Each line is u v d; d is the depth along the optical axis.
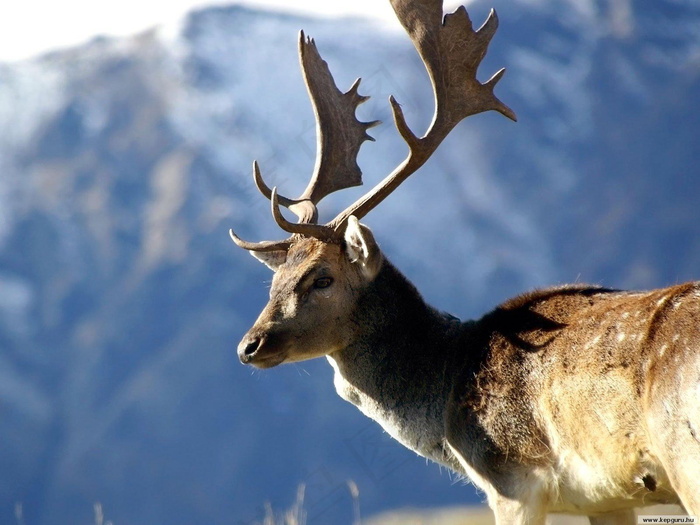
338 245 31.97
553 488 28.33
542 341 28.81
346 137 36.09
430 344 31.61
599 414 26.69
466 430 29.78
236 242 33.06
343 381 32.56
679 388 24.84
